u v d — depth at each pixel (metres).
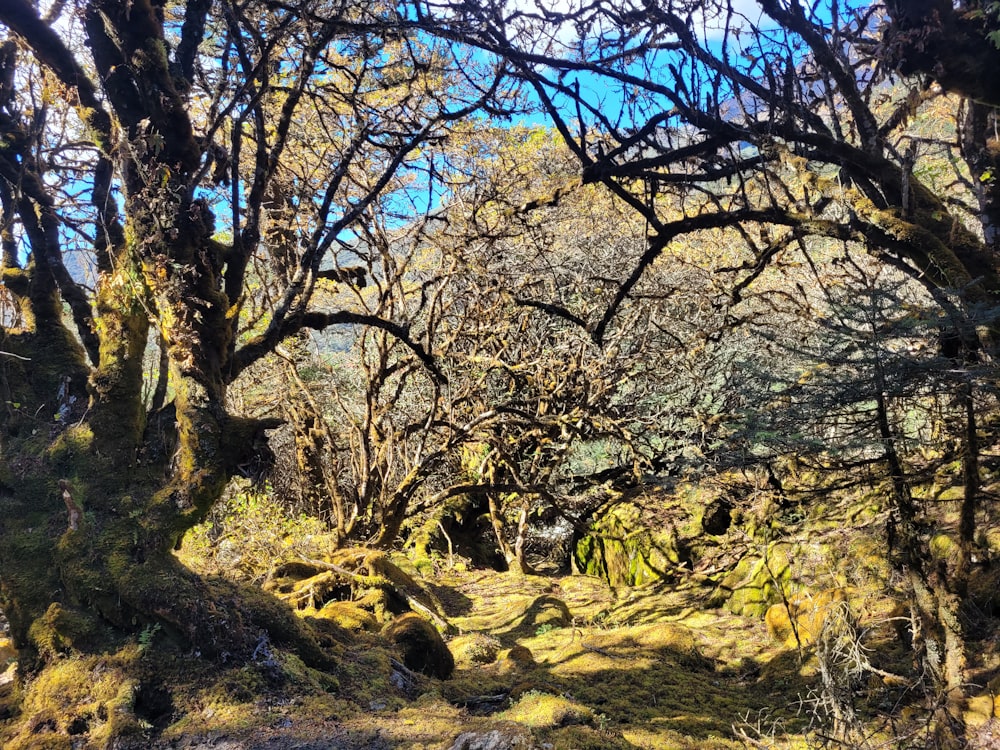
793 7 4.13
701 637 6.33
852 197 4.45
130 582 3.52
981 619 4.15
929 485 5.30
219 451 3.81
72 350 4.24
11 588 3.62
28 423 4.02
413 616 4.98
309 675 3.69
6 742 3.15
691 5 4.27
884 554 4.86
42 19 3.99
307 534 8.02
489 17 4.44
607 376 9.38
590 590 9.02
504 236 6.74
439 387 8.42
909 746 3.42
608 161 4.63
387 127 5.99
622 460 11.43
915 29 3.76
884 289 3.86
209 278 4.12
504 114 5.06
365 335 8.20
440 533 10.98
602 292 8.55
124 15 3.86
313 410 8.82
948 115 5.11
